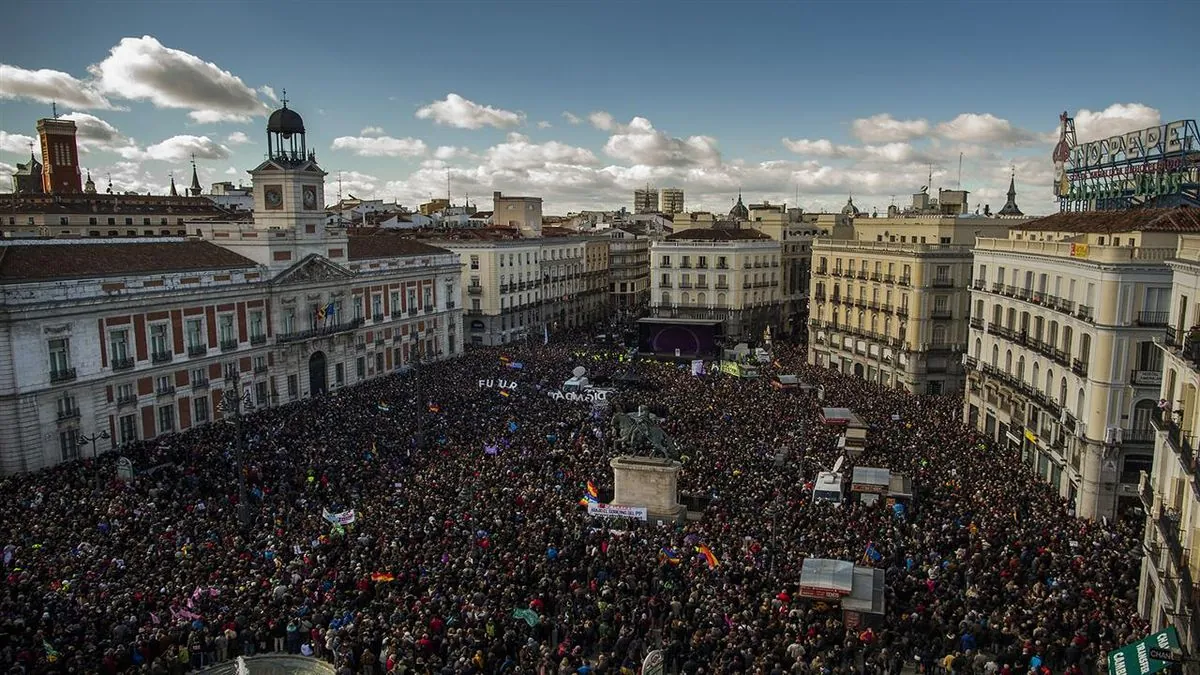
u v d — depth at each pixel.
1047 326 56.97
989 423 66.44
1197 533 29.50
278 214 81.56
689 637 30.28
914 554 37.22
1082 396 50.69
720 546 37.62
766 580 33.84
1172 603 29.91
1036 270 59.28
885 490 44.38
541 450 54.38
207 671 27.84
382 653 27.52
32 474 50.25
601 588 33.25
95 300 61.03
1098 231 56.25
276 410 69.12
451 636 28.23
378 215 172.12
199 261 73.75
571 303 150.75
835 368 100.06
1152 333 47.00
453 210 197.12
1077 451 50.19
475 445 56.38
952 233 98.12
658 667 27.28
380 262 94.88
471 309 125.19
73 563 34.09
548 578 33.84
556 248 143.50
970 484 48.59
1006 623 30.19
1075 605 32.16
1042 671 26.44
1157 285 46.72
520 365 88.00
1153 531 34.91
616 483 45.66
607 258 166.75
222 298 72.88
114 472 49.91
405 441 57.78
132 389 64.94
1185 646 27.38
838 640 30.11
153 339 66.62
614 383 79.19
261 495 46.16
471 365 92.75
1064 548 38.59
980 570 35.31
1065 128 76.81
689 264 125.38
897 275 87.62
